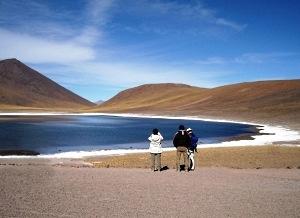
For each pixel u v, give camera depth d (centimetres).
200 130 5591
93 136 4434
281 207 973
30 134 4503
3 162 2172
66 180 1267
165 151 2653
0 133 4531
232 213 918
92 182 1242
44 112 13150
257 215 905
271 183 1270
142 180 1293
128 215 892
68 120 8525
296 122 7100
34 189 1129
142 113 12712
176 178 1343
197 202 1011
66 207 948
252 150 2480
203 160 1998
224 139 4084
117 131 5297
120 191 1121
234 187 1198
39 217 870
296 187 1210
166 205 979
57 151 2988
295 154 2244
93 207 952
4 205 959
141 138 4247
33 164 1908
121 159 2205
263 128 5972
